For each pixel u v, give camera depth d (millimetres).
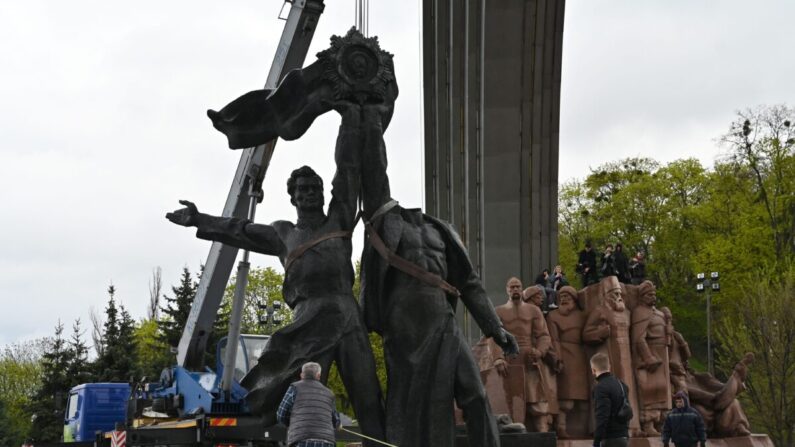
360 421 9430
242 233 9992
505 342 10125
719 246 63062
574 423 20547
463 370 9562
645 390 20766
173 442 20734
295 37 19500
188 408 21484
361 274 9984
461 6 34906
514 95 34625
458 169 35688
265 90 9945
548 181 35125
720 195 67125
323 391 9242
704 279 48938
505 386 18688
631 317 21125
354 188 9719
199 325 21984
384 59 9773
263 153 19234
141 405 22547
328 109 9719
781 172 61844
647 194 75250
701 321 69000
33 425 54438
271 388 9367
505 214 34562
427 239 9828
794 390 38656
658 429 20797
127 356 55719
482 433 9547
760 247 61844
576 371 20469
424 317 9555
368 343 9508
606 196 78812
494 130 34719
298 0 19484
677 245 73125
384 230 9711
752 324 40656
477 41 35062
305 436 9055
